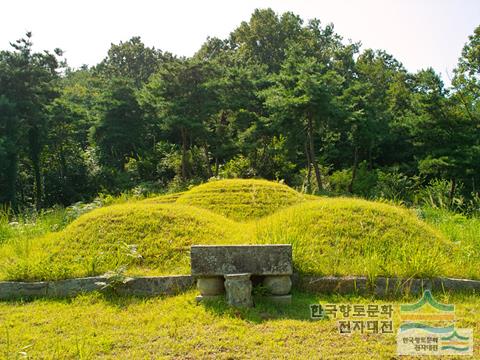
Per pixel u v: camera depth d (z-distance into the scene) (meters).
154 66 45.44
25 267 6.06
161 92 24.47
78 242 6.87
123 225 7.19
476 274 5.99
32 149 22.61
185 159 24.91
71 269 6.11
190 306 5.29
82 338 4.52
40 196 22.84
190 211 7.95
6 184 20.38
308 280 5.70
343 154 26.53
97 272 6.10
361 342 4.32
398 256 6.16
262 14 35.22
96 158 27.27
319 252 6.32
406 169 24.39
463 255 6.61
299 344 4.28
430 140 19.09
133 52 45.22
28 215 11.15
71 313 5.23
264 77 26.94
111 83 27.31
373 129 22.17
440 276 5.84
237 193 10.13
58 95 23.70
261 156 25.41
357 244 6.53
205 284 5.43
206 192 10.34
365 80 31.17
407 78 30.22
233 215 9.28
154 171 26.70
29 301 5.70
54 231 8.99
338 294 5.55
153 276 5.87
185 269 6.20
